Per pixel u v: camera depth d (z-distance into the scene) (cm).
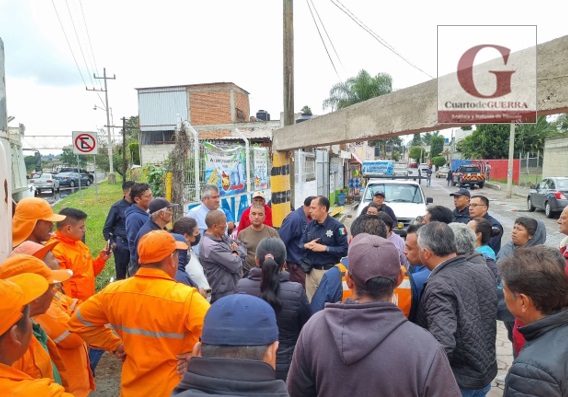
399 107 334
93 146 1270
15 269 193
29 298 162
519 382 162
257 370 132
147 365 240
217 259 412
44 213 315
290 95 848
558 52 219
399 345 158
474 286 242
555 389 155
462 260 252
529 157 3800
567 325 170
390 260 176
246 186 1038
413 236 315
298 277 549
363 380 158
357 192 2481
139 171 2552
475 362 235
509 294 187
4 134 558
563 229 394
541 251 187
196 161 763
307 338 177
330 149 2184
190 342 245
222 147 928
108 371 433
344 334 163
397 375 155
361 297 175
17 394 144
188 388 132
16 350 156
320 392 169
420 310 248
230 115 3291
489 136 4328
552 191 1734
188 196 766
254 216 539
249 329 138
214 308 145
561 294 174
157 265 250
